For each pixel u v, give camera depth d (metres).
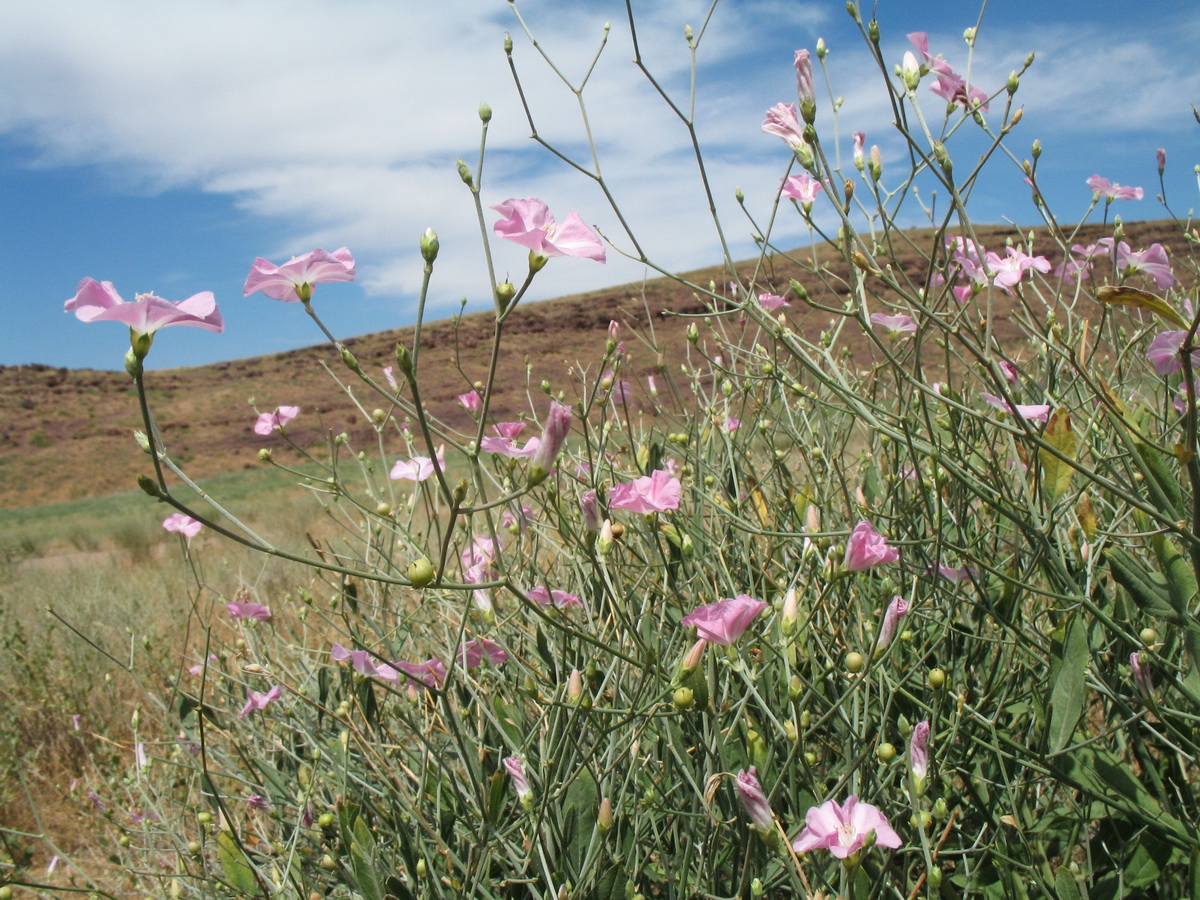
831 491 2.37
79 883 2.84
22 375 50.31
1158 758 2.05
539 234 1.23
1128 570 1.45
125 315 1.18
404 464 2.29
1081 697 1.51
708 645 1.45
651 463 2.65
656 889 1.87
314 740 2.36
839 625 2.04
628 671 2.01
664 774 1.84
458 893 1.63
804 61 1.48
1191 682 1.52
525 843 1.69
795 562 2.31
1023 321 2.01
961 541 1.99
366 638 2.66
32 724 4.39
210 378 51.25
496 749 1.98
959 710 1.58
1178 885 1.59
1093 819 1.76
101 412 46.00
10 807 3.56
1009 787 1.61
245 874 1.95
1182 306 2.19
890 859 1.35
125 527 14.96
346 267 1.39
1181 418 1.88
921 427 2.43
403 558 3.01
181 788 3.25
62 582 8.57
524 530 2.35
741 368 2.94
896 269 1.63
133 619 5.87
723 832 1.66
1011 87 1.64
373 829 2.05
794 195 2.03
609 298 36.06
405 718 2.17
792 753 1.39
